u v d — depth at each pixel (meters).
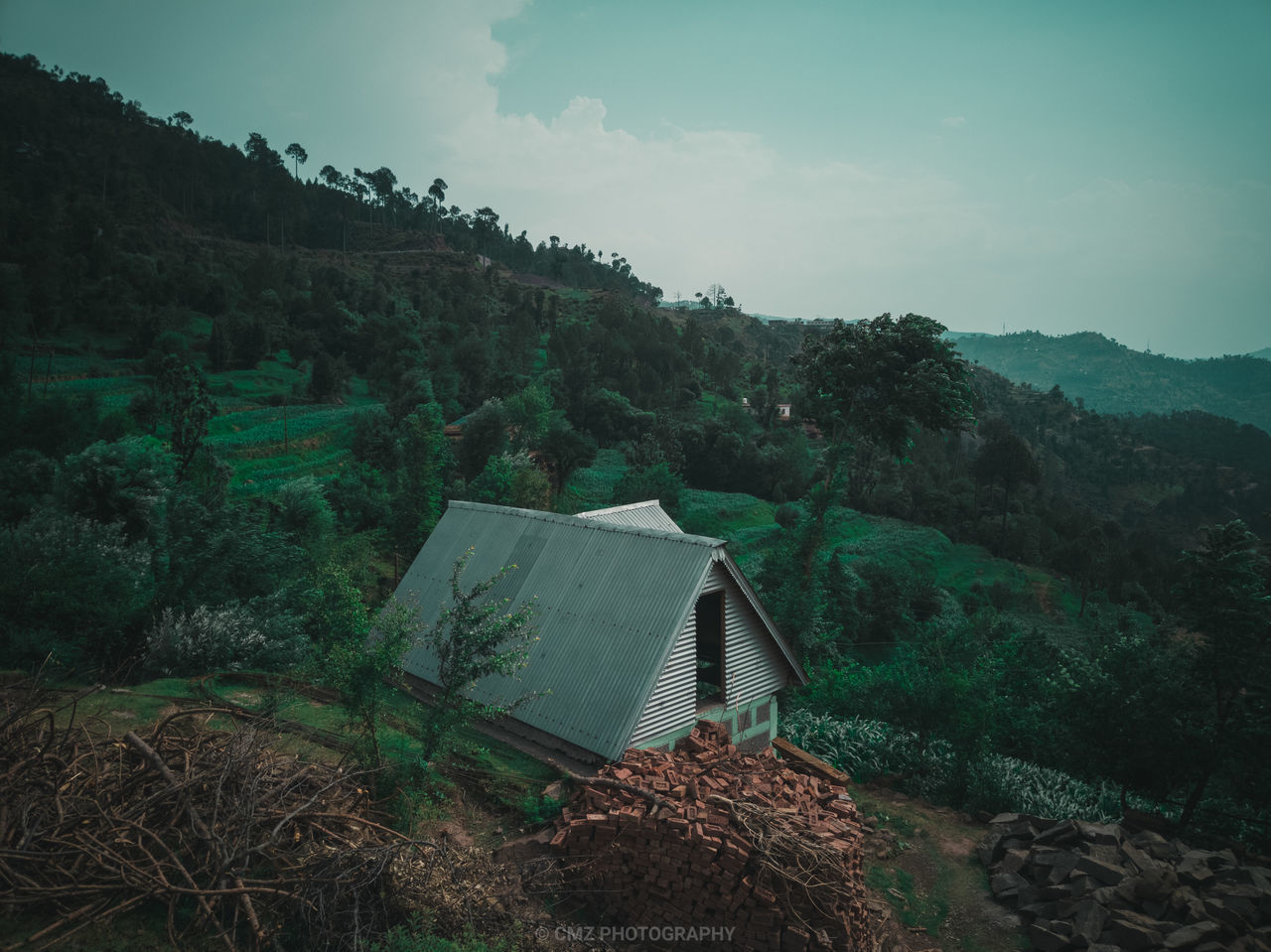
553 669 17.92
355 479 48.41
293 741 15.70
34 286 105.00
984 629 34.50
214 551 26.41
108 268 132.00
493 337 149.00
